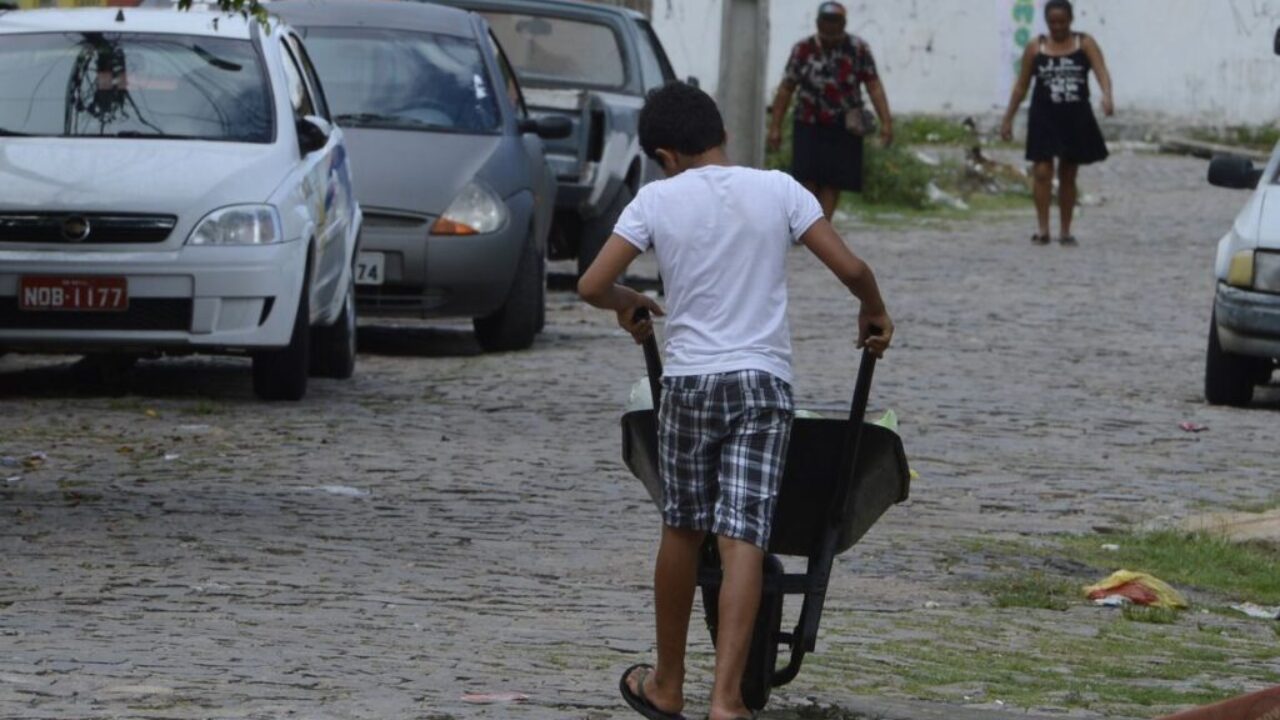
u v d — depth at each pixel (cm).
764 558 1407
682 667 1370
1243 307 3164
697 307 1346
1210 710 1138
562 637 1675
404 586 1864
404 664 1528
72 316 2822
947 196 7406
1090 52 5941
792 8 10325
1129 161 9438
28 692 1383
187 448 2583
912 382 3375
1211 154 9831
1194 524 2350
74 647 1548
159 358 3550
